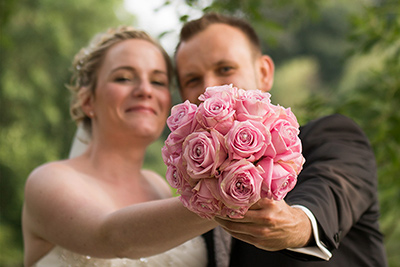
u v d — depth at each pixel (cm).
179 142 170
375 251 265
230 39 306
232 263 276
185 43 311
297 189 229
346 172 244
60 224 259
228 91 170
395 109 415
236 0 417
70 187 274
